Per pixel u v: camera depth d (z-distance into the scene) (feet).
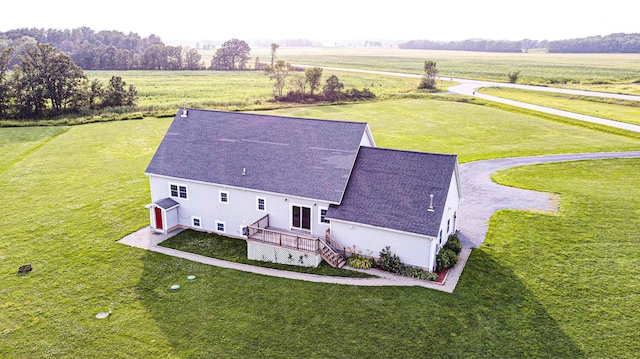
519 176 145.07
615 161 158.51
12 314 74.64
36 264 91.61
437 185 88.48
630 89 319.68
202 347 66.18
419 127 224.74
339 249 91.91
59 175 153.07
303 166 99.55
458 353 64.69
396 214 86.17
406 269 85.40
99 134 213.87
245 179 101.09
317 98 303.07
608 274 84.94
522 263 89.71
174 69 609.83
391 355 64.23
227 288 82.28
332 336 68.33
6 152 182.19
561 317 72.59
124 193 135.13
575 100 287.69
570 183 137.49
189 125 119.55
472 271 86.89
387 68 609.01
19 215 117.60
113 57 594.65
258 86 402.31
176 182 108.06
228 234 105.91
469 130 216.33
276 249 91.20
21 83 248.93
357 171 96.07
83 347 66.44
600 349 65.16
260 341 67.36
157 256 95.25
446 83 395.55
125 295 80.33
